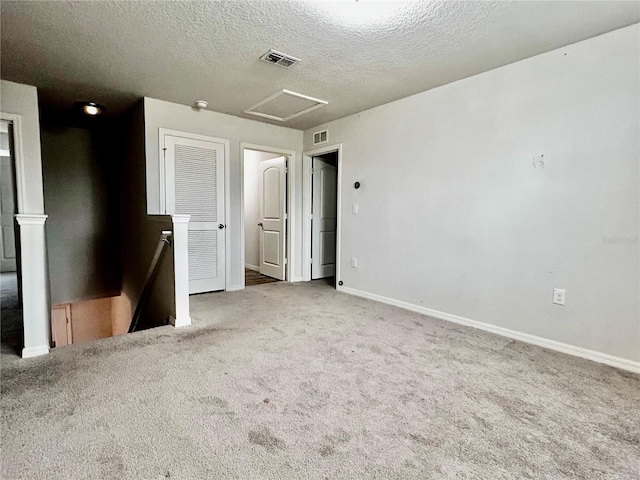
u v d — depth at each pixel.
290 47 2.47
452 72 2.88
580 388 1.91
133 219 4.30
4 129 4.86
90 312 5.51
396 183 3.63
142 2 1.96
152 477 1.21
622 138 2.19
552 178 2.50
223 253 4.33
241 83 3.19
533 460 1.33
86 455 1.31
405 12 2.02
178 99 3.68
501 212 2.79
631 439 1.47
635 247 2.16
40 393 1.75
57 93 3.50
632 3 1.91
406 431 1.49
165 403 1.68
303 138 4.99
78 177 4.93
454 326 3.00
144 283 3.73
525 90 2.62
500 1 1.90
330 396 1.77
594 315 2.33
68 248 4.89
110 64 2.79
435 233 3.28
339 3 1.94
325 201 5.34
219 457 1.31
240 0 1.92
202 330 2.78
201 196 4.11
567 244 2.44
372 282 3.95
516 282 2.71
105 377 1.94
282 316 3.21
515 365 2.20
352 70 2.86
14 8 2.01
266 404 1.68
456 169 3.08
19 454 1.31
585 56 2.32
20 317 3.39
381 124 3.77
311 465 1.28
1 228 6.79
